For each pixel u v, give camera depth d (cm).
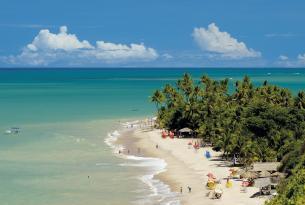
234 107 11544
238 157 9450
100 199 6956
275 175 7169
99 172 8575
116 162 9438
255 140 9156
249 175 7688
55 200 6894
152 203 6788
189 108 12725
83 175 8356
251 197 6975
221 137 9738
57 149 10694
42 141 11681
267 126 9294
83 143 11475
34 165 9069
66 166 9031
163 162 9481
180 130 12575
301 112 9969
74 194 7206
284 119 9488
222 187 7550
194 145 11088
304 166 5447
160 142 11775
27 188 7506
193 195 7169
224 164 9250
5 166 8962
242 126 9444
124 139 12175
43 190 7400
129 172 8612
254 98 12375
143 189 7506
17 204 6694
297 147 7812
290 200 4053
